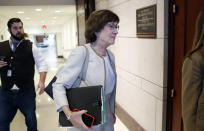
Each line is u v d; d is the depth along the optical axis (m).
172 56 2.01
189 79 1.14
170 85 2.06
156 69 2.22
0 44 2.37
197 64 1.12
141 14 2.45
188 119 1.17
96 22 1.21
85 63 1.23
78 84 1.24
